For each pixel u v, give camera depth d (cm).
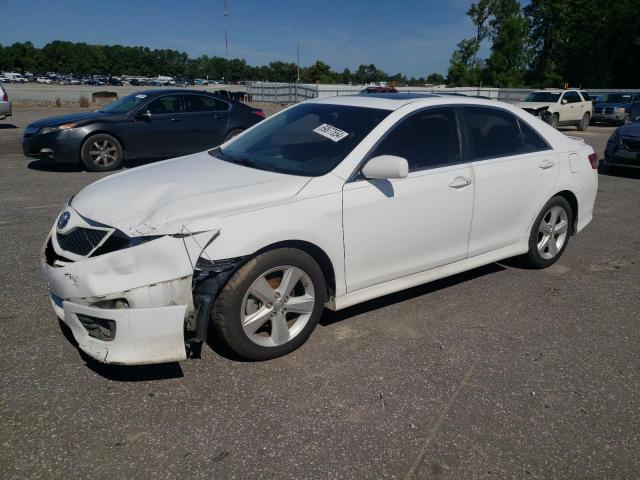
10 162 1052
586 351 354
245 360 330
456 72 5525
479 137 425
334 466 245
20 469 237
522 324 391
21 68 14738
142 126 987
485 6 5784
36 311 386
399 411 285
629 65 5312
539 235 490
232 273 301
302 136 393
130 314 274
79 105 2909
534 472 246
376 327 379
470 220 411
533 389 309
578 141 520
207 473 238
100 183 364
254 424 271
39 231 575
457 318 397
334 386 305
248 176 348
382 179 350
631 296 448
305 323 339
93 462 243
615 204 798
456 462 250
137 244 278
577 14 5188
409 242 376
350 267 350
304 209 320
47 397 288
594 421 282
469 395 301
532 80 5812
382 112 385
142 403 286
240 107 1118
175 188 329
